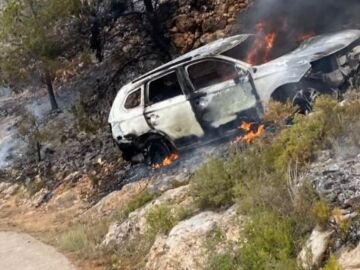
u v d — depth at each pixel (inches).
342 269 200.5
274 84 386.3
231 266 259.9
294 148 285.3
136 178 518.3
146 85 466.3
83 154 668.7
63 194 594.9
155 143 475.5
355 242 210.8
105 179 573.3
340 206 229.3
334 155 269.9
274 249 245.0
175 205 372.5
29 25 678.5
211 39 629.9
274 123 384.8
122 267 368.5
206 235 302.7
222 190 327.3
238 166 329.4
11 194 692.7
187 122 441.4
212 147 438.3
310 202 247.1
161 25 672.4
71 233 461.1
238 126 416.2
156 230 363.3
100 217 486.0
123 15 664.4
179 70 438.9
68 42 679.1
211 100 422.6
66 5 655.8
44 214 579.8
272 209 271.3
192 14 660.7
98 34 674.2
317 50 378.9
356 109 283.7
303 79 374.0
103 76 701.3
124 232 408.8
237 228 284.2
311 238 230.7
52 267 408.5
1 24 724.7
